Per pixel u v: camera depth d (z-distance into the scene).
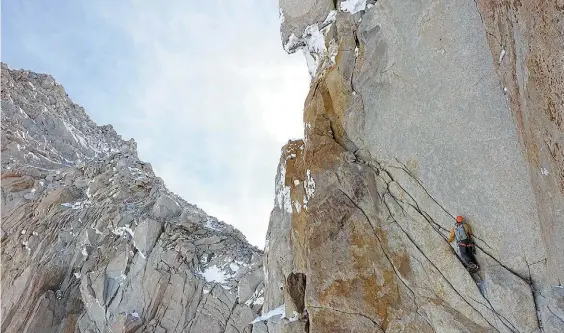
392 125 9.66
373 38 10.44
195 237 23.86
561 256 5.48
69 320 21.55
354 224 9.34
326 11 12.84
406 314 7.98
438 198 8.33
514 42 5.69
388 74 9.93
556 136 4.90
